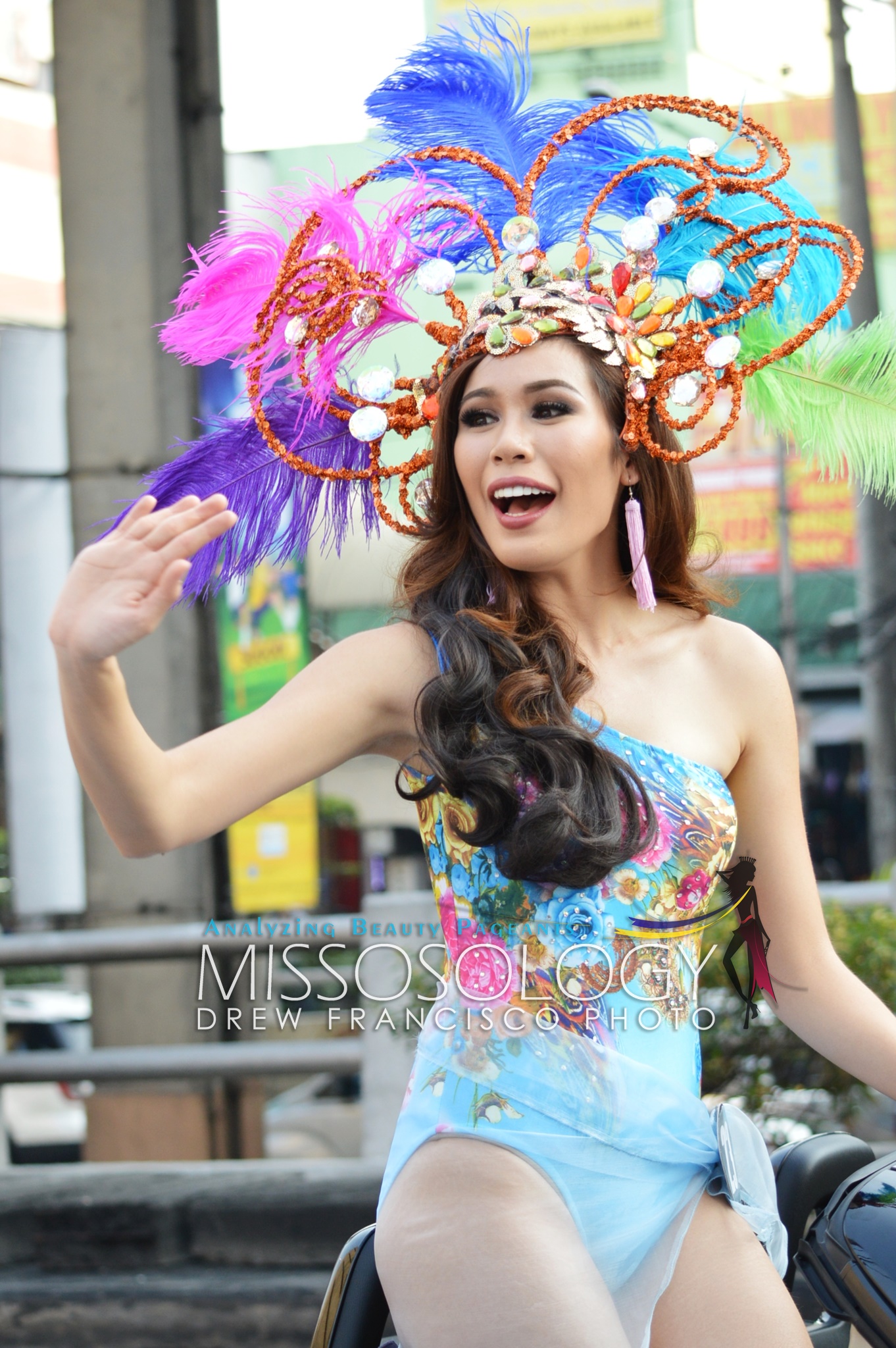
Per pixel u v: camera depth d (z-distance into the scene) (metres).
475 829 1.79
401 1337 1.70
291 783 1.85
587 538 1.94
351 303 2.10
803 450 2.34
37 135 8.45
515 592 1.98
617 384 1.98
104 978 7.16
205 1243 4.29
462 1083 1.77
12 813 8.20
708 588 2.25
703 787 1.92
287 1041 5.59
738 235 2.13
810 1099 4.33
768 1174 2.00
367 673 1.91
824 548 15.82
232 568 2.22
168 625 7.40
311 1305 3.96
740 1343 1.77
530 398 1.91
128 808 1.65
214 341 2.15
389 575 2.38
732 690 2.08
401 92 2.25
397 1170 1.78
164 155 7.56
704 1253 1.84
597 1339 1.56
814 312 2.22
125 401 7.54
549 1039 1.79
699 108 2.19
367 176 2.17
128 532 1.58
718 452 15.85
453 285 2.13
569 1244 1.67
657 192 2.24
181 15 7.59
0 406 7.95
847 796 16.50
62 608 1.57
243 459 2.19
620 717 1.98
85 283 7.59
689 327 2.07
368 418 2.08
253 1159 6.92
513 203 2.21
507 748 1.80
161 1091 6.87
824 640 16.02
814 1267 1.93
